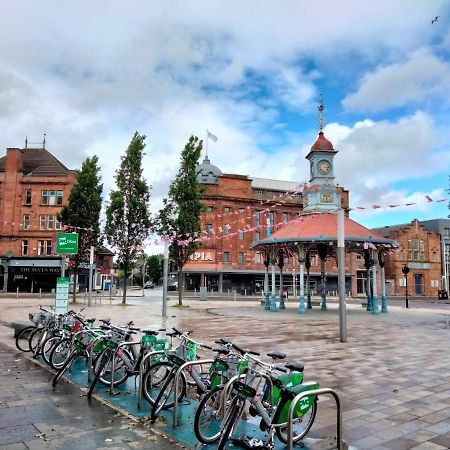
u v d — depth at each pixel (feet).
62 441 16.35
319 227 83.10
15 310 78.02
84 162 104.06
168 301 125.39
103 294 160.15
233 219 198.70
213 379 17.94
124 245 100.63
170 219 101.86
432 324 61.87
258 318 68.08
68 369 27.43
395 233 219.41
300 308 79.30
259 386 16.79
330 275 201.57
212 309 90.43
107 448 15.79
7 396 22.20
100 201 103.65
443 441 17.07
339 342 42.09
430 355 35.32
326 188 92.12
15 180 157.79
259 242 84.84
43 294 142.10
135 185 102.47
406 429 18.38
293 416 15.23
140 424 18.28
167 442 16.47
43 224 156.87
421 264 221.66
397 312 88.94
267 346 39.11
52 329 31.58
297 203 209.87
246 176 204.54
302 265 81.41
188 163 103.40
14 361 31.09
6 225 155.22
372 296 82.17
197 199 104.58
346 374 28.14
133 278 347.97
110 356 23.40
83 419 18.81
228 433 15.62
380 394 23.58
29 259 153.28
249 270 194.80
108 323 26.48
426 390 24.41
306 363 31.58
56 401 21.38
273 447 15.79
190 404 20.70
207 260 190.49
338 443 15.19
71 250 52.44
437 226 242.99
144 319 64.64
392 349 38.27
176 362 19.66
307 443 16.76
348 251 94.02
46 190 158.30
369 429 18.37
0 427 17.74
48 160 175.11
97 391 23.08
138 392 21.07
